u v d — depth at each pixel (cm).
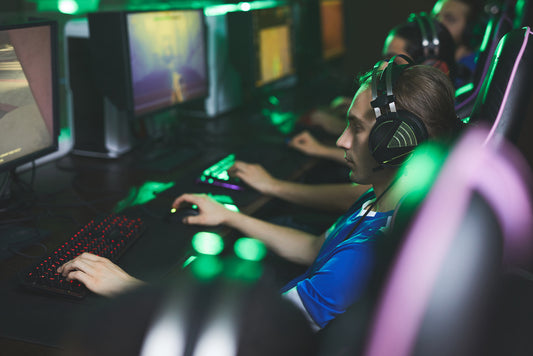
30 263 114
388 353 64
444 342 62
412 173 92
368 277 79
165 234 127
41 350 85
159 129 204
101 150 184
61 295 99
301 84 290
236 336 28
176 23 188
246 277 31
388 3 385
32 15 179
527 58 94
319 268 101
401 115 88
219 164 172
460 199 70
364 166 99
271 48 244
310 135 197
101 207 144
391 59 94
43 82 138
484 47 153
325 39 294
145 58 175
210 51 224
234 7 231
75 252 113
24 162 135
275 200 172
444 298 63
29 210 141
